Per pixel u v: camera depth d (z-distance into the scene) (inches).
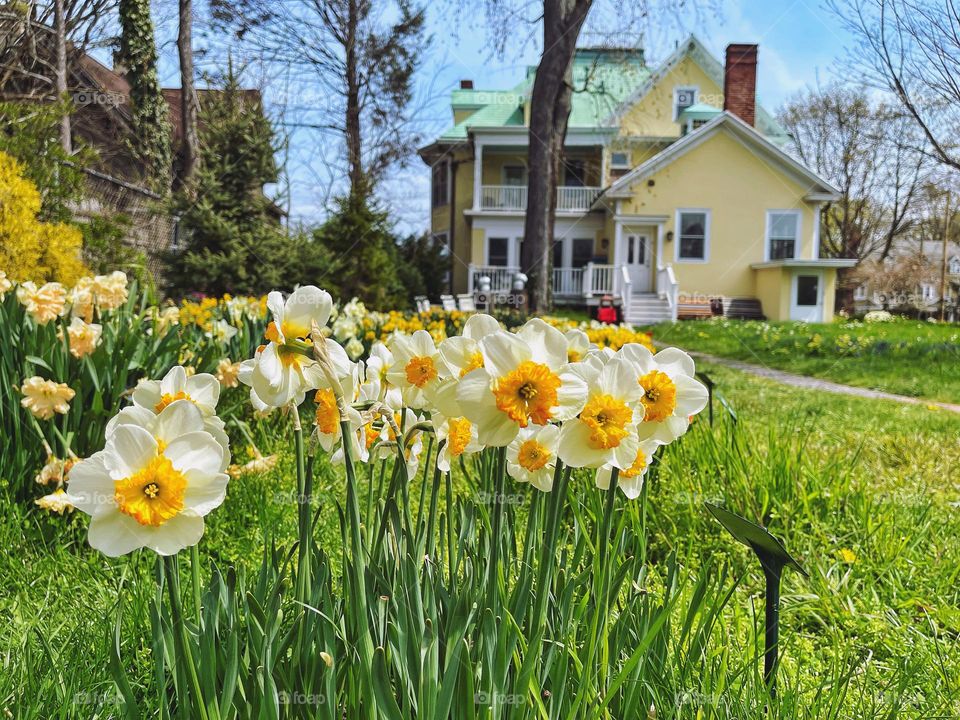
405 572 52.2
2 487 122.9
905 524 141.1
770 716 64.7
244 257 639.8
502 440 46.8
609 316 850.1
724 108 982.4
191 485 42.6
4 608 93.0
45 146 394.0
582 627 61.9
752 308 962.7
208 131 679.1
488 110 1122.7
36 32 599.5
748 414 282.5
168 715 52.5
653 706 56.6
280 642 55.7
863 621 106.3
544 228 609.3
